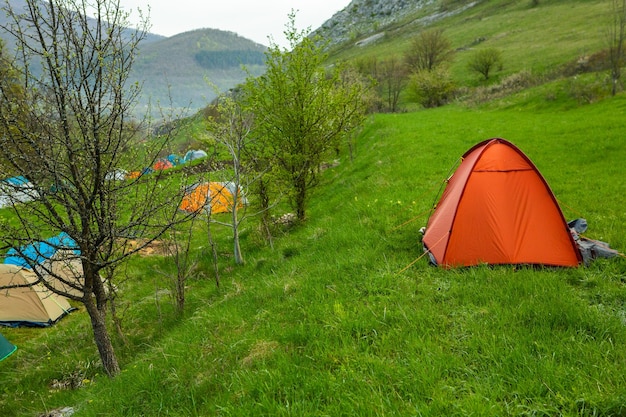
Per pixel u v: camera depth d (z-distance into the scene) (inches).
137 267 598.9
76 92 232.8
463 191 294.2
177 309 392.8
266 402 174.7
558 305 213.8
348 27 7549.2
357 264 319.3
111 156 263.6
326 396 174.9
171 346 276.7
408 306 239.1
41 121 230.2
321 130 560.4
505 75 2391.7
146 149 278.1
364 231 401.1
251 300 315.0
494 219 285.0
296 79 531.5
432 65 2977.4
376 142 1076.5
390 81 2753.4
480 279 262.7
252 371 204.2
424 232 350.0
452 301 240.7
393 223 410.0
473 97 2106.3
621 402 142.8
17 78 226.2
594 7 3228.3
